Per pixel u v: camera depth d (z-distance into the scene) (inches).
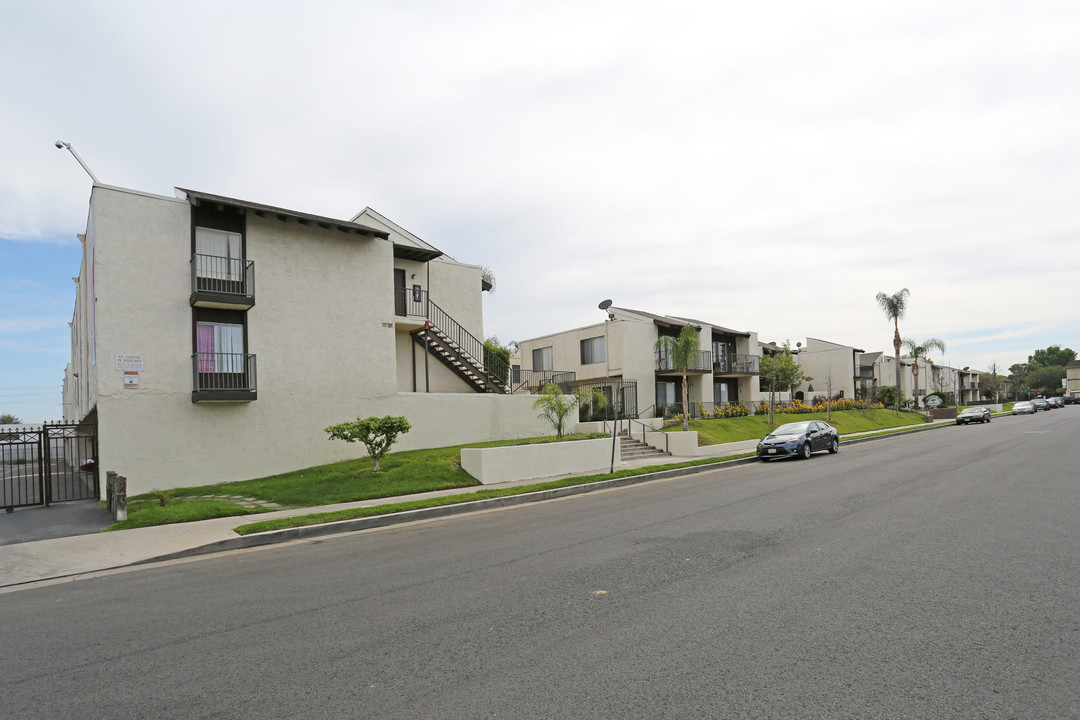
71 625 223.5
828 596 212.2
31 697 159.0
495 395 903.7
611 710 136.6
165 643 196.4
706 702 138.9
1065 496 406.3
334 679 160.4
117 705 151.9
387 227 1047.0
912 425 1547.7
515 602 220.5
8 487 745.6
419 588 247.1
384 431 624.7
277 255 734.5
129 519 442.9
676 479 656.4
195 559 348.2
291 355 736.3
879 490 462.3
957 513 357.4
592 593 227.1
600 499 518.0
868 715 131.0
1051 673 148.7
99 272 616.4
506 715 136.2
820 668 155.1
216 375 677.3
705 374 1414.9
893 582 225.9
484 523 419.2
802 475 598.2
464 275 1040.8
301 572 292.4
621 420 986.1
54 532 422.0
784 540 302.7
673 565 263.0
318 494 545.0
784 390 1697.8
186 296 665.6
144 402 632.4
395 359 847.7
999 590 213.5
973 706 134.0
